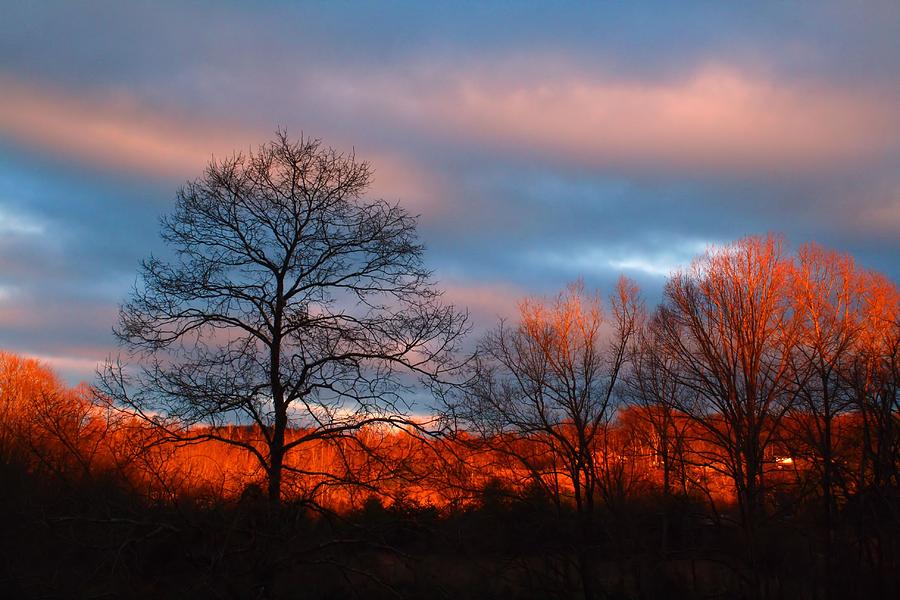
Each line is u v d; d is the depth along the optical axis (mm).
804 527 21828
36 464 14633
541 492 22703
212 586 12375
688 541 23844
